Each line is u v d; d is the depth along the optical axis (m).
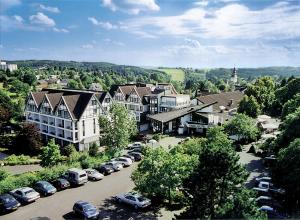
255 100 85.50
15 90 149.62
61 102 69.62
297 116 40.69
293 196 31.81
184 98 94.62
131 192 37.88
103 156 54.69
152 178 35.44
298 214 31.84
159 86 106.12
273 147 45.00
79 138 68.56
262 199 35.44
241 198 23.23
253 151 59.38
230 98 108.88
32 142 64.88
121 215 34.28
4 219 33.38
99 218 33.50
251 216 21.83
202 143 45.81
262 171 48.06
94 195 40.03
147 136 74.75
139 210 35.56
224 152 27.17
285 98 71.62
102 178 46.31
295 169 30.11
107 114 64.38
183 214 27.34
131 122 60.78
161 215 34.31
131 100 95.50
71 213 34.84
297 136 39.41
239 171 27.61
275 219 30.88
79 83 183.75
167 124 81.94
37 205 37.00
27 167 56.75
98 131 72.88
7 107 101.56
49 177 43.28
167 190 36.38
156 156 35.94
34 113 78.38
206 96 102.31
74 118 67.62
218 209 24.81
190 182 27.91
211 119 79.69
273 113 95.50
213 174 27.02
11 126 90.75
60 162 52.19
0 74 182.75
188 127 79.94
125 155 55.56
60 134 72.00
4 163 57.88
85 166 49.16
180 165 35.53
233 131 64.75
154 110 93.69
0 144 72.69
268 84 96.88
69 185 42.66
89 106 70.19
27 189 38.16
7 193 38.44
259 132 69.25
